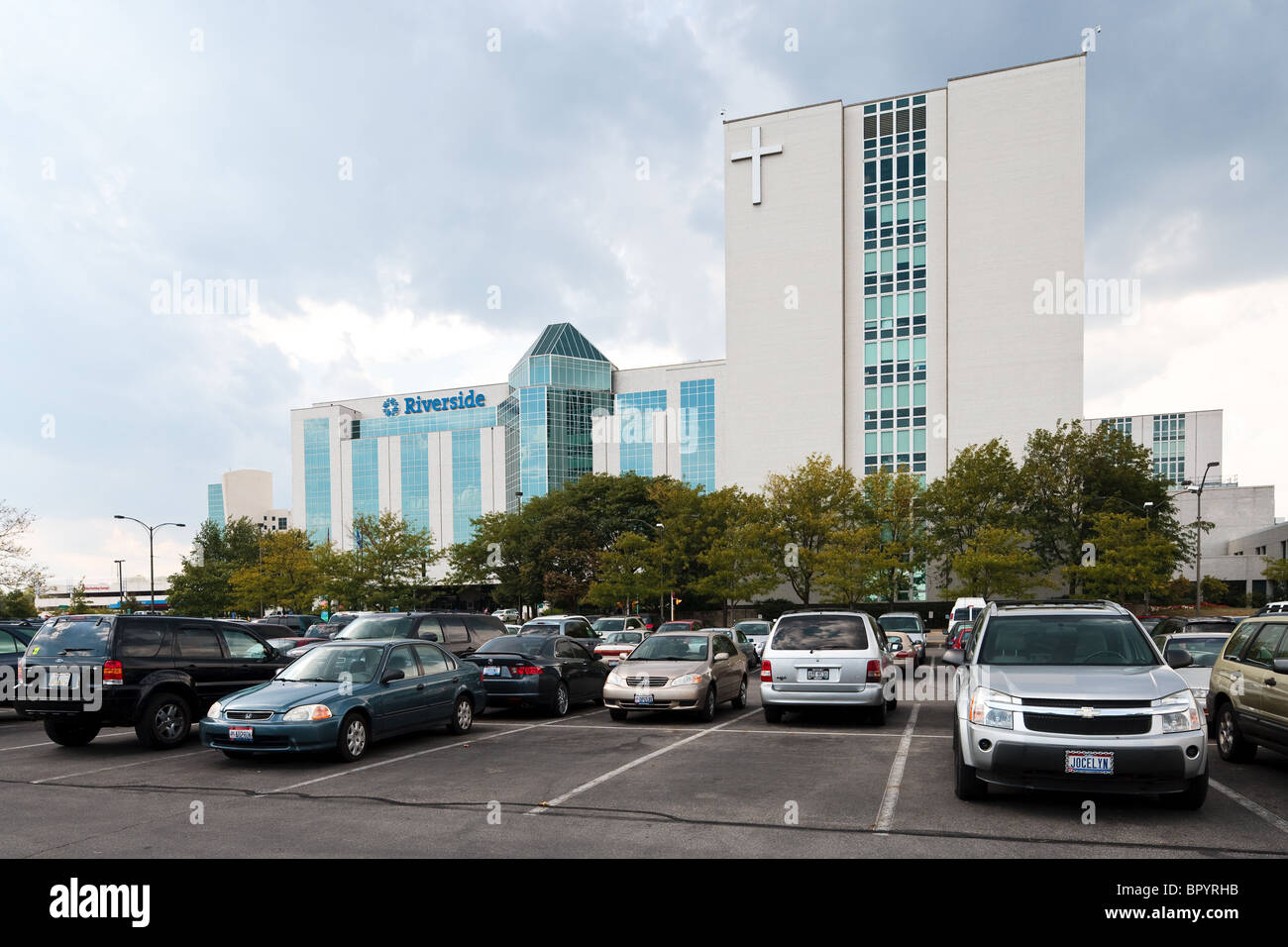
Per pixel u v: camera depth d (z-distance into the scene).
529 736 11.96
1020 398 51.53
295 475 108.00
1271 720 8.54
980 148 53.50
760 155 58.16
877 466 54.62
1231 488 93.00
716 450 85.06
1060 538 44.97
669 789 8.16
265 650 13.06
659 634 14.75
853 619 12.87
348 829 6.76
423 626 16.59
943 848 6.04
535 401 87.12
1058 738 6.72
